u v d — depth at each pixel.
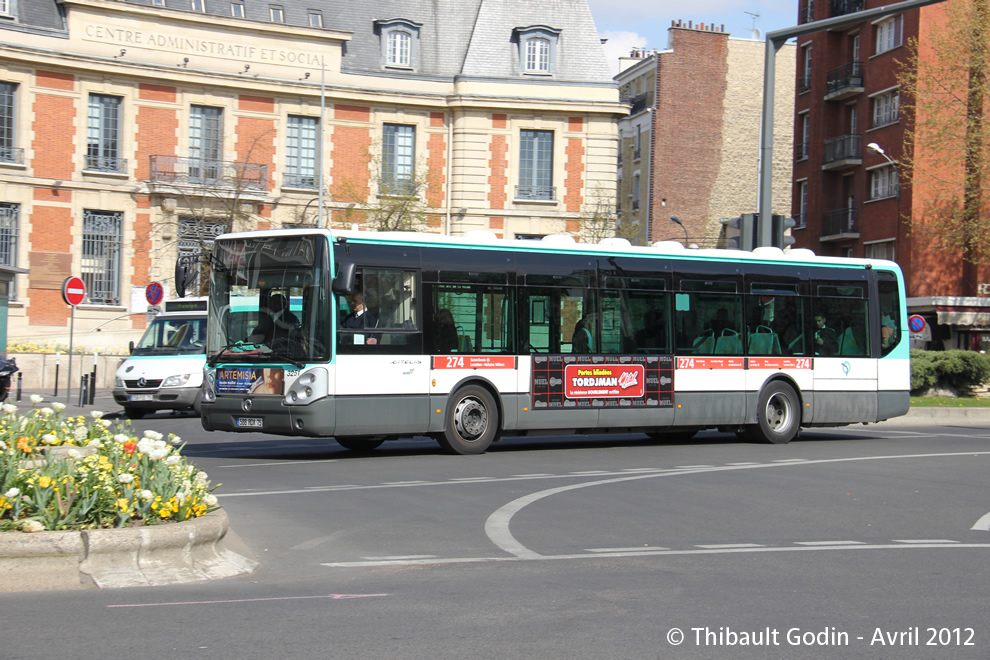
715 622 6.57
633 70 71.19
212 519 8.09
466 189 45.47
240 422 15.74
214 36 42.31
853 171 51.69
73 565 7.34
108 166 40.97
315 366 15.27
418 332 16.14
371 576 7.92
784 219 20.77
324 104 42.62
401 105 44.97
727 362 19.14
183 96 41.91
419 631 6.24
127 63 40.72
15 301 39.41
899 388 21.08
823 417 20.20
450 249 16.58
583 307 17.77
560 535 9.72
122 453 8.59
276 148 43.44
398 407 15.88
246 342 15.86
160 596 7.09
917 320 37.50
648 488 12.85
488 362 16.77
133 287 41.19
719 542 9.49
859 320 20.77
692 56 68.06
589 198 46.25
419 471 14.28
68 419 11.30
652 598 7.22
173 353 25.69
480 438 16.77
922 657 5.89
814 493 12.68
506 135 45.81
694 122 68.06
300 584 7.60
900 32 48.16
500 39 46.50
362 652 5.77
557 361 17.39
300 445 18.41
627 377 18.05
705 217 68.06
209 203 42.06
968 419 28.50
